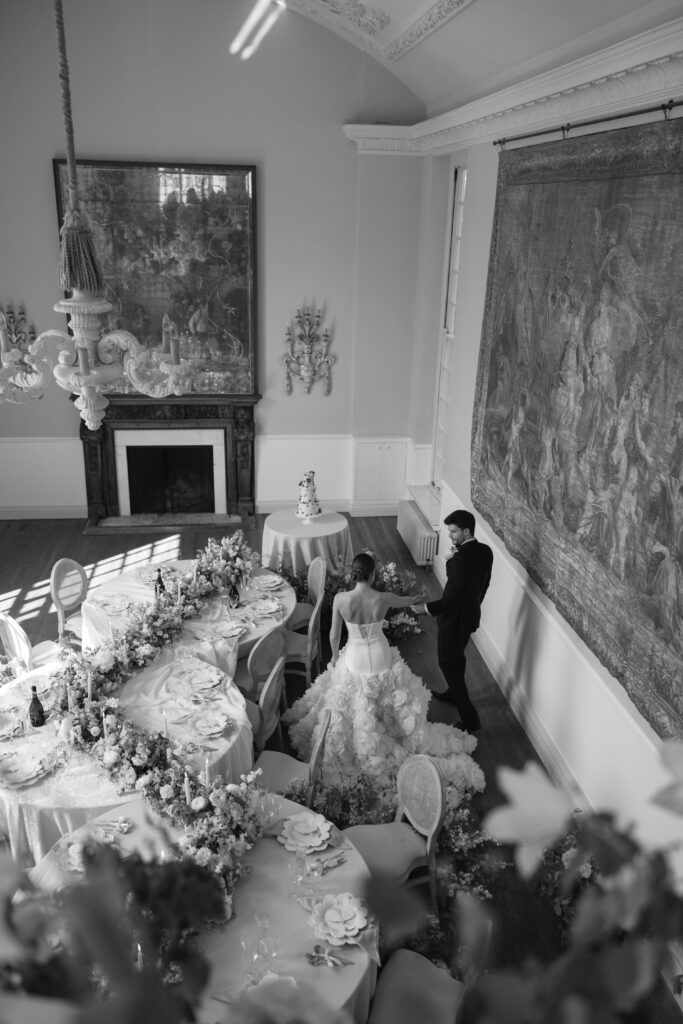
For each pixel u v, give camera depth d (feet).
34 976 1.67
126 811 12.66
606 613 15.56
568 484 17.28
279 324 32.68
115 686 16.43
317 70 29.58
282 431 34.32
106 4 27.84
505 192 20.83
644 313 13.99
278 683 18.02
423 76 26.94
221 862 11.29
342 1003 9.78
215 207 30.50
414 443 33.96
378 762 18.11
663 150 13.24
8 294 30.45
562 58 17.02
